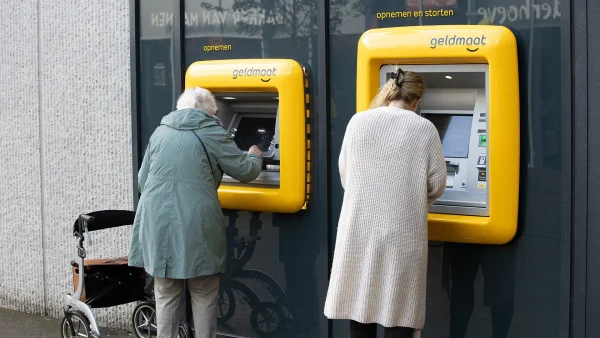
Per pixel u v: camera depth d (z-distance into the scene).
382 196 3.41
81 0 5.49
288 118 4.19
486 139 3.74
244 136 4.48
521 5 3.64
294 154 4.20
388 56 3.83
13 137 6.04
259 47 4.37
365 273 3.44
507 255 3.79
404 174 3.41
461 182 3.81
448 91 3.89
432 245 3.97
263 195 4.30
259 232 4.46
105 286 4.48
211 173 4.03
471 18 3.76
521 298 3.78
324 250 4.26
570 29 3.54
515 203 3.68
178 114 4.06
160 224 3.95
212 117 4.10
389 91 3.57
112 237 5.53
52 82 5.73
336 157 4.19
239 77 4.29
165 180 3.97
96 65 5.48
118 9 5.33
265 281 4.47
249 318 4.55
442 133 3.89
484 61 3.69
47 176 5.86
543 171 3.66
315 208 4.27
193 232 3.92
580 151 3.57
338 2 4.10
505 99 3.62
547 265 3.70
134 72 4.77
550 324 3.72
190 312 4.74
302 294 4.36
